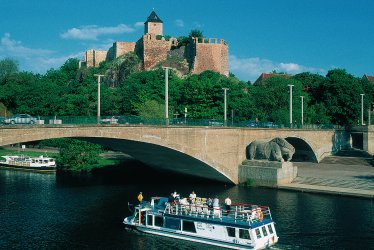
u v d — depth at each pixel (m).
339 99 136.88
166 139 71.19
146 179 89.56
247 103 121.12
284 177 78.94
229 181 82.31
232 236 46.97
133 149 78.00
